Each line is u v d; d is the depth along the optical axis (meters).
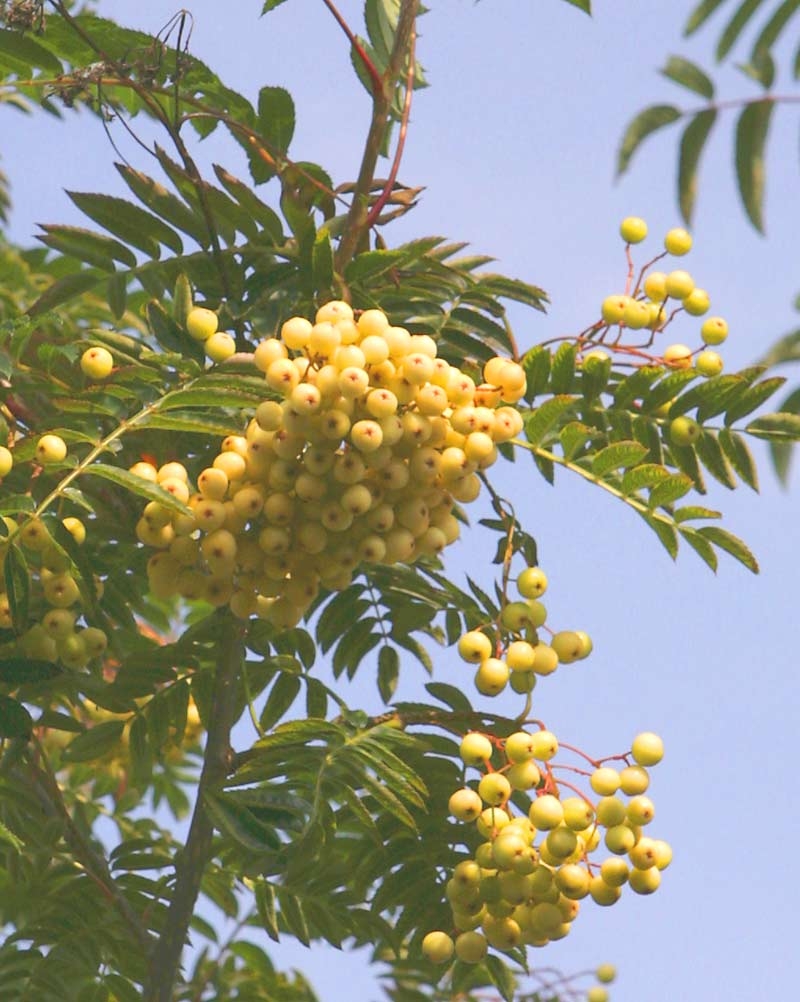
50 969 8.43
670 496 7.57
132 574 8.88
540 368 7.78
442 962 8.09
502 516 8.12
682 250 8.22
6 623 7.11
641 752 7.29
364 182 8.23
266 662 8.21
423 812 7.87
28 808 8.41
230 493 7.03
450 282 8.32
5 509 6.50
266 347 6.78
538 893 7.18
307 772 7.75
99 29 8.80
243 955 9.80
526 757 7.24
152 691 8.27
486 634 8.03
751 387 7.70
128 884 8.47
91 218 7.96
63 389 7.61
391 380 6.81
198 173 7.80
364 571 9.02
